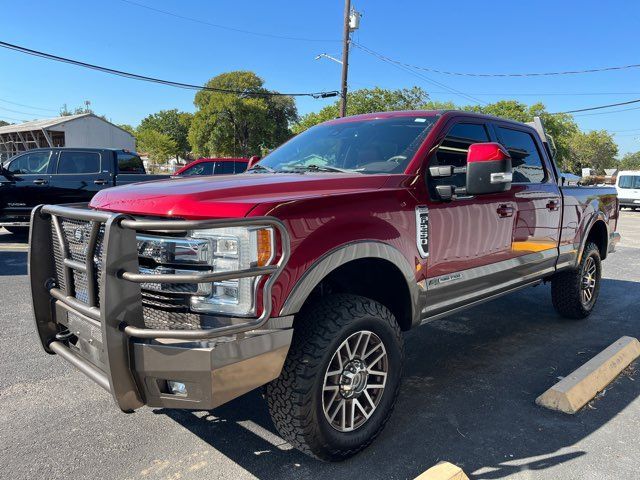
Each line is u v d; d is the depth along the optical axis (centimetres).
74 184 1020
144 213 245
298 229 242
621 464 279
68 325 272
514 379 399
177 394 227
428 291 324
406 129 362
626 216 2338
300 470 270
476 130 392
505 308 612
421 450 292
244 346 224
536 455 288
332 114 4656
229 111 6125
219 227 213
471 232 356
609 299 668
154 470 268
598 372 381
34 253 288
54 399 346
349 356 270
